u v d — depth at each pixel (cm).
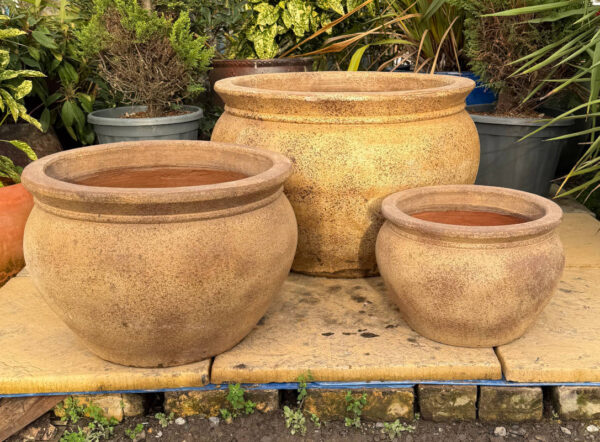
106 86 376
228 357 189
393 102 216
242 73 379
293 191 226
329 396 187
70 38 360
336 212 225
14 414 183
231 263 168
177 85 343
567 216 309
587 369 181
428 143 225
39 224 172
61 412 189
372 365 184
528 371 181
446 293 180
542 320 209
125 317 167
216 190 160
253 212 175
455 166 233
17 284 239
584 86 324
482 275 177
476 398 186
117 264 160
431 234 179
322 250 236
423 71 402
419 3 377
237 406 185
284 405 194
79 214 162
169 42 336
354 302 225
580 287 233
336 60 458
